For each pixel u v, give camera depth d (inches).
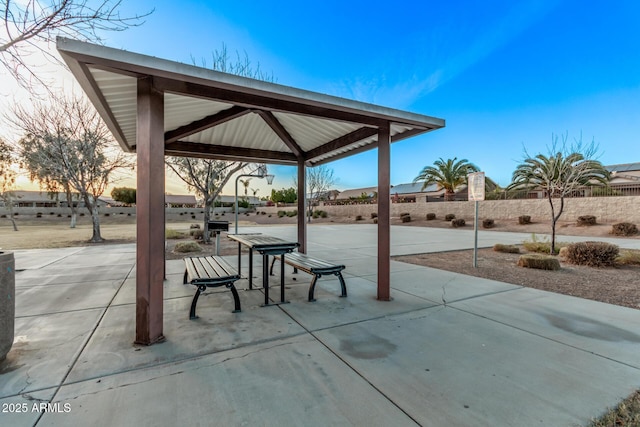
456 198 1200.8
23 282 197.6
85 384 78.6
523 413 67.7
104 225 1019.9
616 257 260.7
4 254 91.7
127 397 73.0
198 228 608.4
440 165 963.3
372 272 234.5
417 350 100.2
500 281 205.3
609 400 72.8
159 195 105.4
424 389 77.3
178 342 105.6
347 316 133.8
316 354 97.0
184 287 185.5
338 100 122.3
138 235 103.0
